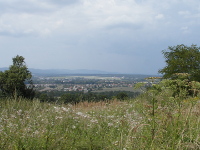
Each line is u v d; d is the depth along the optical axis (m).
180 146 4.25
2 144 4.23
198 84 4.99
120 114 8.76
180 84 4.93
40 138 4.52
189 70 25.25
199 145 4.18
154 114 4.79
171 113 4.89
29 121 6.48
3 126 5.72
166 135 4.56
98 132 5.47
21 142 4.30
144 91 4.95
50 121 6.28
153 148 4.17
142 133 4.89
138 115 6.84
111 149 4.32
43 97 13.56
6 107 9.73
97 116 7.52
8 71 19.81
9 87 19.27
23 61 21.48
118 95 16.42
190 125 4.85
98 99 15.74
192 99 4.93
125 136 4.85
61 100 12.00
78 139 4.62
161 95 4.88
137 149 4.26
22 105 10.82
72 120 6.40
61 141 4.38
